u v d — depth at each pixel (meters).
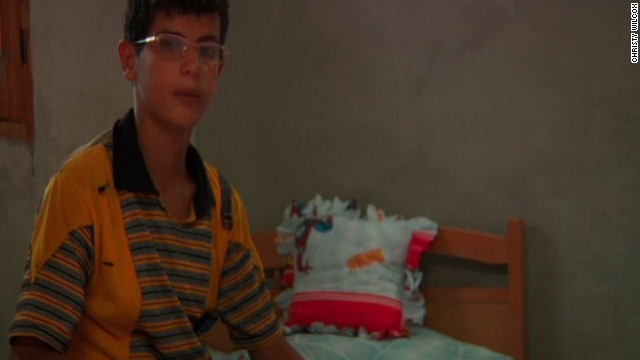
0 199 2.16
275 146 3.08
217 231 1.17
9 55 2.23
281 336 1.31
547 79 2.62
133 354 1.03
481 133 2.73
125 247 1.02
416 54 2.83
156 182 1.10
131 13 1.10
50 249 0.97
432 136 2.81
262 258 2.94
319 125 3.00
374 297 2.58
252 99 3.12
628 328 2.52
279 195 3.08
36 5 2.32
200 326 1.16
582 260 2.58
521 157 2.67
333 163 2.98
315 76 3.01
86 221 0.99
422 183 2.83
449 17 2.77
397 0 2.86
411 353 2.36
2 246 2.16
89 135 2.52
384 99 2.89
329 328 2.59
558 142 2.61
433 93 2.80
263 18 3.10
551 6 2.62
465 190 2.75
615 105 2.53
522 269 2.58
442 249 2.70
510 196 2.68
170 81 1.05
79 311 0.98
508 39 2.68
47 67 2.36
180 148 1.10
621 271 2.53
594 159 2.56
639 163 2.50
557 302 2.61
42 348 0.96
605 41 2.54
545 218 2.63
